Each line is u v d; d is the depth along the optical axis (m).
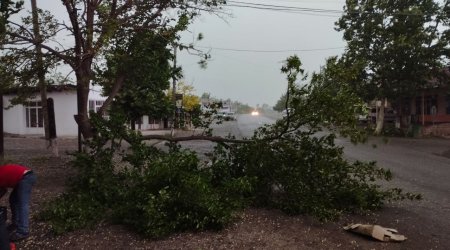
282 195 7.77
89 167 7.52
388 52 28.98
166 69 10.51
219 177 7.79
